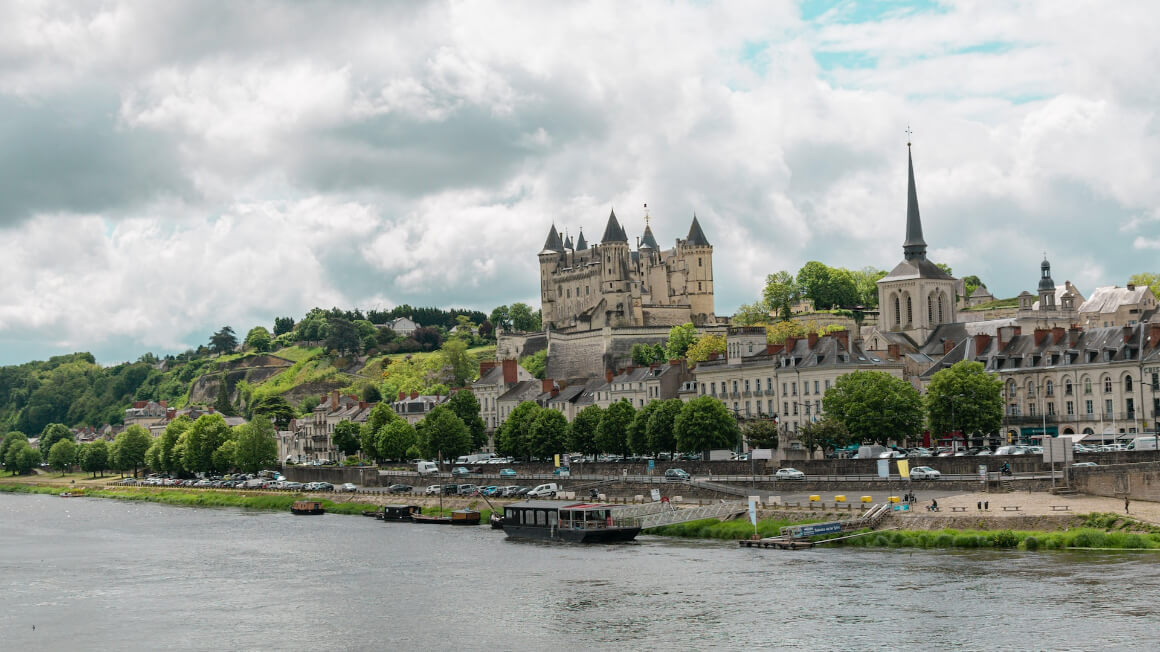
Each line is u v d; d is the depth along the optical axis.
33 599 131.88
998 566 123.12
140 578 144.75
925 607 108.00
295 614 119.81
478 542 166.00
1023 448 178.50
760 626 105.38
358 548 164.38
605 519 161.38
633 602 117.00
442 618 115.25
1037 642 96.69
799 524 150.12
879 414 187.12
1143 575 116.00
